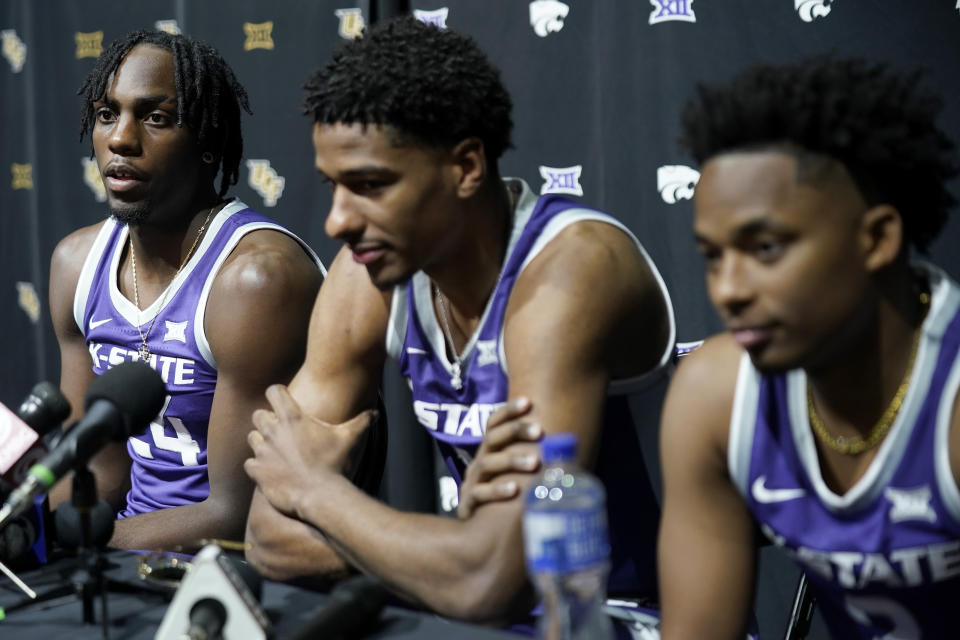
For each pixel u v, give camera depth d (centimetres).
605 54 227
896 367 97
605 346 130
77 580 108
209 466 180
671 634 114
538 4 232
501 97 131
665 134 223
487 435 125
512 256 135
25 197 302
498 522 119
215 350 180
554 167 234
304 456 138
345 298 153
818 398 102
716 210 91
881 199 92
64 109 291
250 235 186
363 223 126
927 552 99
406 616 106
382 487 246
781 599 214
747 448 106
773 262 90
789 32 210
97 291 193
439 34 128
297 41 258
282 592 114
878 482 99
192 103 182
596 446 129
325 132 125
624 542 142
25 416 123
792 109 89
